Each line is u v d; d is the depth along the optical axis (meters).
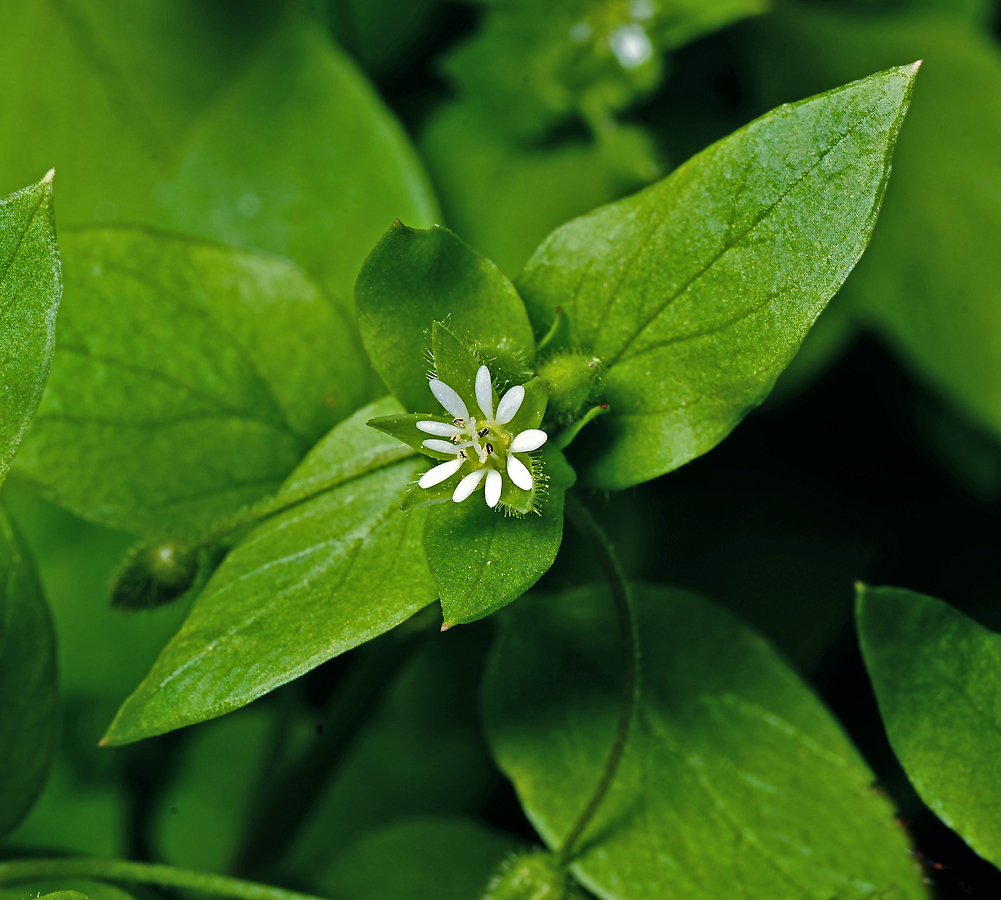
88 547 0.24
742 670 0.22
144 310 0.23
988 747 0.22
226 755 0.25
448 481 0.21
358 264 0.24
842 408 0.25
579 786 0.22
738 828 0.22
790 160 0.21
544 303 0.21
